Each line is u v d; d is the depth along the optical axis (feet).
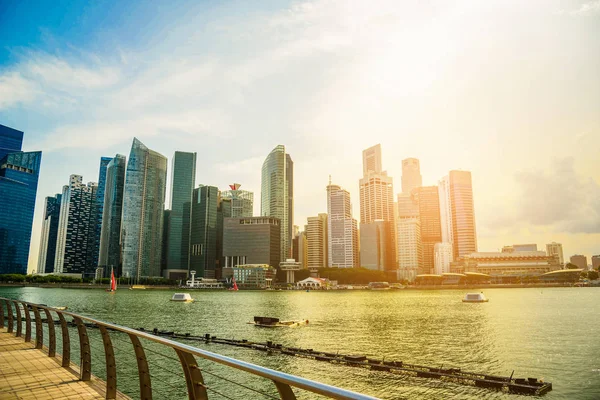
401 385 101.65
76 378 36.47
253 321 265.54
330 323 255.09
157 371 112.88
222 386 100.83
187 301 556.51
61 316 41.63
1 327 71.31
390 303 525.75
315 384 11.94
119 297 627.87
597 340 182.29
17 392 32.22
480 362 136.77
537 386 98.48
